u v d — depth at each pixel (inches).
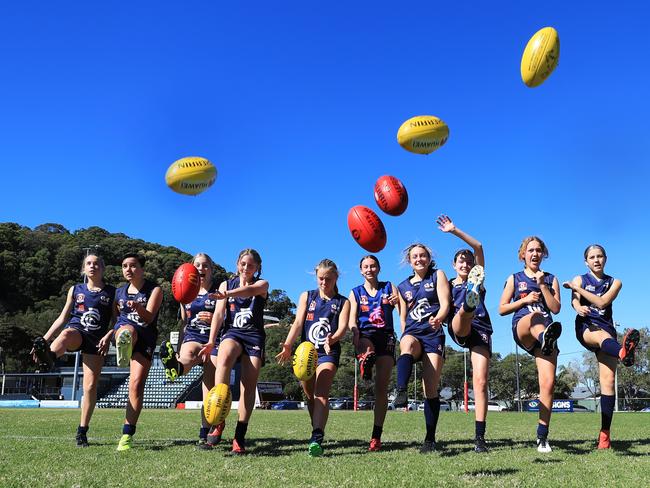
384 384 254.7
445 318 245.4
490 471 182.2
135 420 244.4
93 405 262.2
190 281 255.3
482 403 244.2
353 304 261.0
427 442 244.5
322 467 190.7
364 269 262.2
